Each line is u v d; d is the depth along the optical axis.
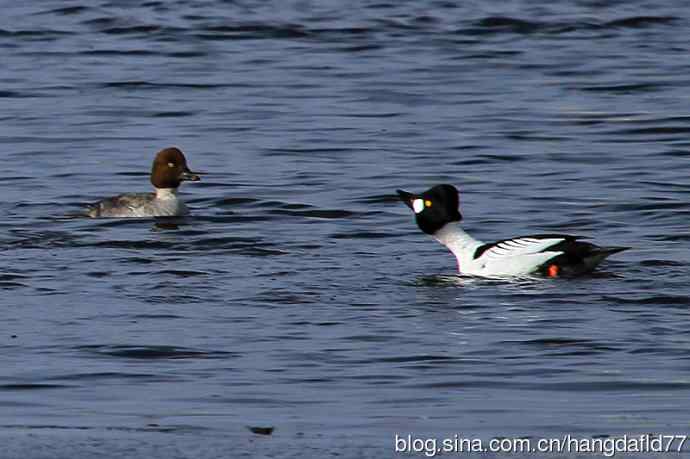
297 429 10.78
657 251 17.73
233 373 12.55
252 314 14.70
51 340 13.66
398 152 24.86
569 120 27.42
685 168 23.34
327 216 20.33
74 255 17.72
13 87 30.89
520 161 24.08
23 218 20.17
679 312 14.61
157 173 20.86
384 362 12.91
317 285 16.02
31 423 10.94
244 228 19.58
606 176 22.81
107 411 11.33
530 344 13.45
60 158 24.64
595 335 13.74
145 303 15.16
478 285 15.90
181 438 10.48
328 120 27.62
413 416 11.19
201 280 16.30
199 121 27.67
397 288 15.83
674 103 28.84
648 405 11.47
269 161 24.25
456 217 16.62
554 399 11.70
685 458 9.99
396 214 20.38
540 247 16.27
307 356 13.12
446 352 13.21
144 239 18.78
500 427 10.85
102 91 30.53
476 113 28.19
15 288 15.85
